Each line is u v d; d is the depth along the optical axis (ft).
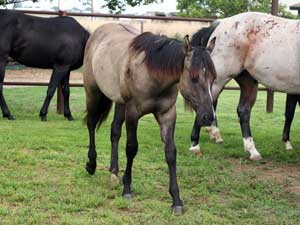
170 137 15.51
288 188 18.28
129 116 15.89
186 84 13.89
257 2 76.69
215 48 22.15
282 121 33.50
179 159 21.84
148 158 21.63
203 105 13.53
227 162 21.68
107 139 25.48
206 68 13.61
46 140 24.49
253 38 21.68
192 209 15.60
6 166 19.83
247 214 15.30
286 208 15.99
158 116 15.66
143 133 27.71
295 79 20.99
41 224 13.97
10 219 14.21
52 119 32.07
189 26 56.44
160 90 15.02
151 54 14.83
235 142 25.96
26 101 40.98
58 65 31.50
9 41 30.78
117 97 17.04
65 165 20.22
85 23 68.80
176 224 14.20
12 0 46.47
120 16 34.71
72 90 51.78
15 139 24.47
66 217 14.47
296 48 20.71
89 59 18.99
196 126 22.94
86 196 16.30
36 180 17.94
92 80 18.81
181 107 39.93
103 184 17.85
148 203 15.92
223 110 39.14
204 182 18.45
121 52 16.55
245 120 23.08
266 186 18.24
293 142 26.40
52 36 31.32
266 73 21.61
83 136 26.00
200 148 24.23
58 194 16.46
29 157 20.99
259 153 23.17
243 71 22.57
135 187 17.38
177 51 14.28
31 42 31.07
